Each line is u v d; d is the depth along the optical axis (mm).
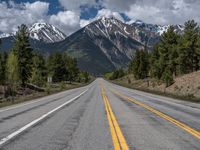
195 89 46594
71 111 17203
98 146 7859
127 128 10930
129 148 7660
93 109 18547
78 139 8781
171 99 30453
